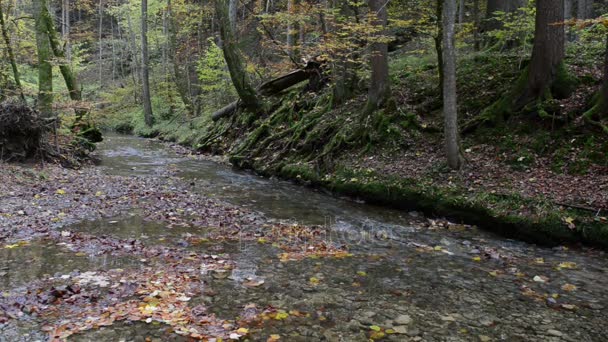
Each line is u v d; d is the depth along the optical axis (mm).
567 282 5707
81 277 5309
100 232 7387
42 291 4859
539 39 10484
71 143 15570
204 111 27469
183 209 9344
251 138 17484
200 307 4625
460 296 5191
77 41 37406
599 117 9266
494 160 9898
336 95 15664
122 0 46781
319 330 4227
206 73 26016
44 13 14641
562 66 10508
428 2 13727
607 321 4586
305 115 16062
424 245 7328
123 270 5629
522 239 7723
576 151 9031
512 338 4191
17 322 4164
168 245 6824
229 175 14812
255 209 9828
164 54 36719
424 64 15602
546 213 7641
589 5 18562
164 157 19281
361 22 12547
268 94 19969
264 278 5578
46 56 14578
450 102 9805
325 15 14695
